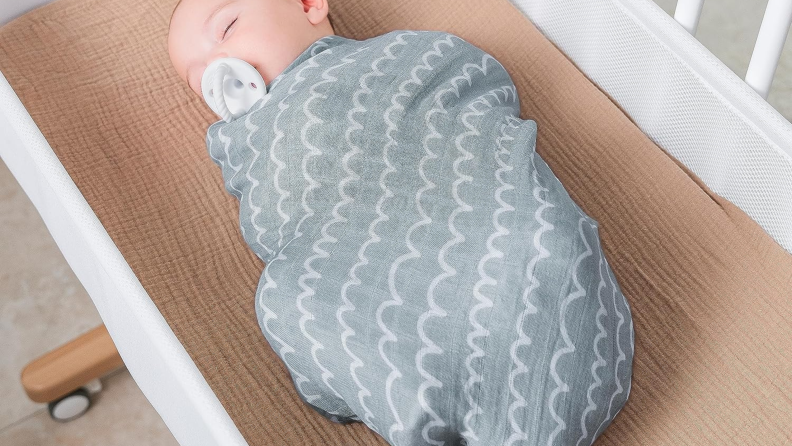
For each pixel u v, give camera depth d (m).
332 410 1.07
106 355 1.58
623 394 1.01
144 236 1.25
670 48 1.21
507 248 0.98
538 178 1.04
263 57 1.30
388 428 0.96
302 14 1.35
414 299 0.98
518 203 1.01
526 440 0.93
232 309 1.18
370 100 1.15
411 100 1.16
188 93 1.41
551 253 0.97
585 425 0.96
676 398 1.07
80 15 1.48
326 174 1.11
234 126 1.21
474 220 1.02
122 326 1.16
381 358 0.95
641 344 1.12
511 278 0.96
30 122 1.18
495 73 1.27
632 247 1.21
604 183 1.28
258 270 1.23
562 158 1.31
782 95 1.91
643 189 1.26
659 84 1.26
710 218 1.21
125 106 1.39
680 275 1.18
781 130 1.10
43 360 1.58
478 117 1.13
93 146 1.34
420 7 1.49
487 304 0.96
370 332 0.97
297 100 1.16
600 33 1.33
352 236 1.06
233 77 1.29
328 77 1.18
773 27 1.07
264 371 1.12
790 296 1.13
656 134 1.32
